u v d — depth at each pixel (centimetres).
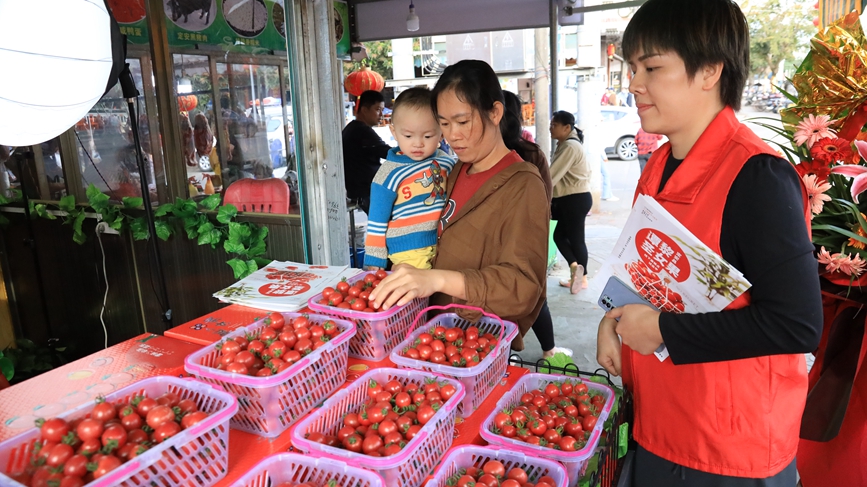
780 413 107
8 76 135
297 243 296
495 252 158
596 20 925
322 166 281
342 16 580
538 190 153
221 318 161
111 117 315
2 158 317
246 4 365
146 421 93
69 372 131
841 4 241
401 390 118
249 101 375
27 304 334
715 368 107
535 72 677
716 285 99
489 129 156
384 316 137
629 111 1152
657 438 118
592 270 541
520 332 173
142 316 325
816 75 150
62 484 79
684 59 99
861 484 156
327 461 94
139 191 322
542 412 120
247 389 111
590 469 112
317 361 121
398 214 184
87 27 143
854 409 155
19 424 108
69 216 316
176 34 326
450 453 103
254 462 105
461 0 549
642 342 110
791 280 92
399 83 1458
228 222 300
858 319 148
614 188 938
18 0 130
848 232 140
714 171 102
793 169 98
